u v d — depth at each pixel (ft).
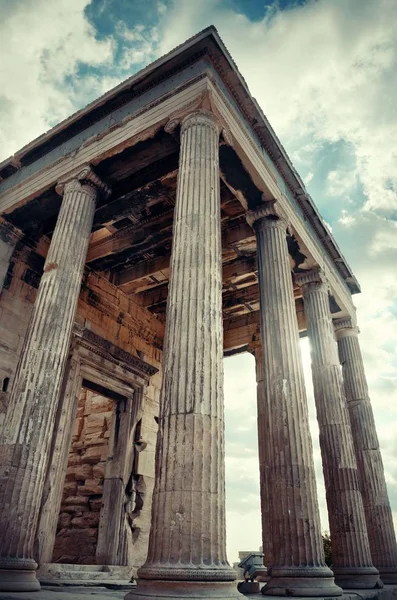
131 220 55.01
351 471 43.68
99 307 59.00
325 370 48.03
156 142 38.93
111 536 51.03
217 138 35.55
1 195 48.39
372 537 49.96
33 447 30.53
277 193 44.96
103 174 42.52
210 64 38.50
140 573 21.67
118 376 57.82
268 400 36.91
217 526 22.44
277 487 33.60
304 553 30.96
